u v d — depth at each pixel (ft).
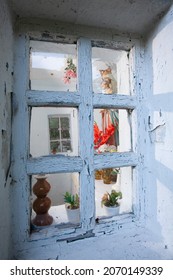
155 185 2.47
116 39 2.53
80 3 2.02
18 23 2.20
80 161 2.32
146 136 2.62
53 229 2.29
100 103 2.41
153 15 2.27
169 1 2.08
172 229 2.19
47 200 2.47
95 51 2.77
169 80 2.21
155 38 2.43
